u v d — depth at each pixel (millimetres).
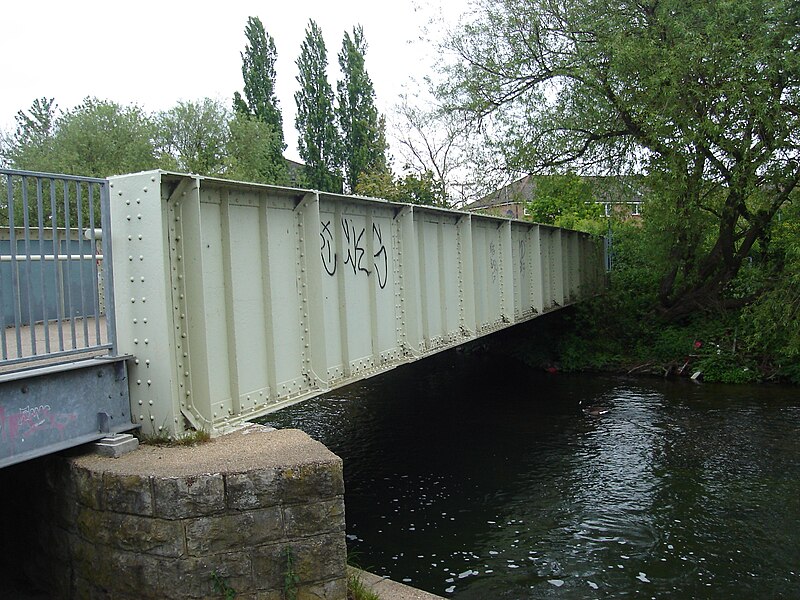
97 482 4301
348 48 43188
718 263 17469
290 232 6531
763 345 15141
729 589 6277
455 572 6730
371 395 15891
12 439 4152
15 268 4211
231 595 4176
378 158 40750
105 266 4855
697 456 10047
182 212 5121
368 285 8141
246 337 5836
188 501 4094
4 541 5258
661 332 17781
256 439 4992
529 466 9953
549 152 17672
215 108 38156
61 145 29938
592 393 14836
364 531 7770
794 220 14078
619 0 15672
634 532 7531
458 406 14211
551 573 6660
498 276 12992
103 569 4336
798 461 9664
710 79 13891
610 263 22312
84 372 4629
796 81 13422
